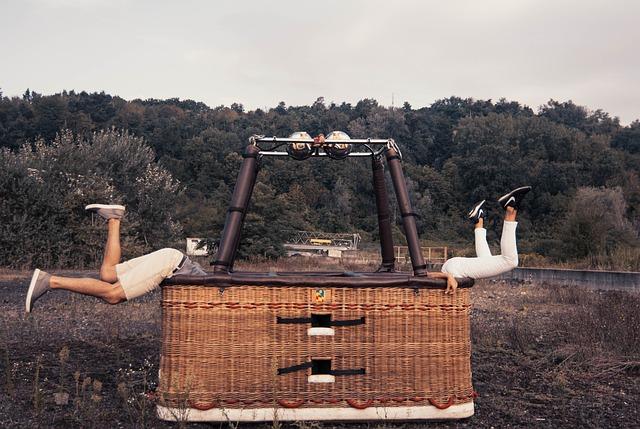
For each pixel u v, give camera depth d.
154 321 10.42
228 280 4.85
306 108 126.06
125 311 11.52
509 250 5.22
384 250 6.80
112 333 9.02
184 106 143.25
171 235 36.06
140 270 4.86
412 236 5.26
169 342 4.86
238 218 5.20
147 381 6.25
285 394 4.90
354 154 6.71
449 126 114.88
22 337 8.69
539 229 72.06
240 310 4.89
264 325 4.91
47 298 13.35
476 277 5.30
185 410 4.75
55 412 5.13
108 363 7.09
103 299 4.94
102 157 36.75
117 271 4.92
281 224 35.31
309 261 35.22
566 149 87.31
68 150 33.28
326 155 5.82
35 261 28.28
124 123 104.94
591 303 14.15
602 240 31.06
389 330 5.03
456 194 83.31
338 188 73.44
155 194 36.69
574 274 22.36
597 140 92.38
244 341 4.88
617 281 20.05
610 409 5.68
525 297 16.66
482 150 83.62
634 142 107.62
